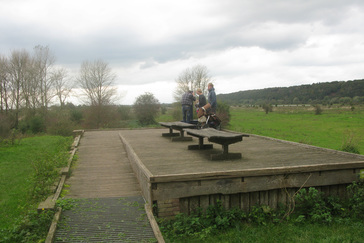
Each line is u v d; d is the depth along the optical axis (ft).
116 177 23.29
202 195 17.10
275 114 139.74
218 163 20.57
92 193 19.70
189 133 25.17
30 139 58.13
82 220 15.34
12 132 50.14
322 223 16.53
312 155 22.94
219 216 16.33
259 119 113.70
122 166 26.50
